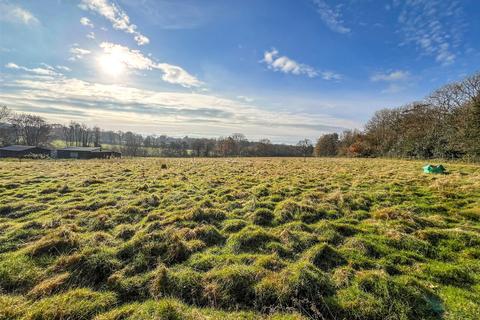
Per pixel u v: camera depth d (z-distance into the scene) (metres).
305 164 26.44
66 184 12.30
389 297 4.13
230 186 12.48
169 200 9.84
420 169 20.16
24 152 61.69
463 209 8.62
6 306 3.84
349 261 5.32
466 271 5.05
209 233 6.52
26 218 7.88
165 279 4.57
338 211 8.50
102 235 6.28
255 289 4.34
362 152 55.22
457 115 32.56
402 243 6.07
